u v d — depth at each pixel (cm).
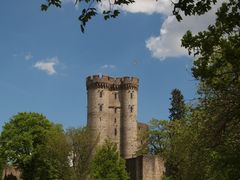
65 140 8181
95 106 13612
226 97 2525
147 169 9269
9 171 9688
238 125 2589
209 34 1952
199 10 1641
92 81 13725
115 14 1541
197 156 3378
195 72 2014
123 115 13625
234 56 1897
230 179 2564
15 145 8675
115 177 8225
